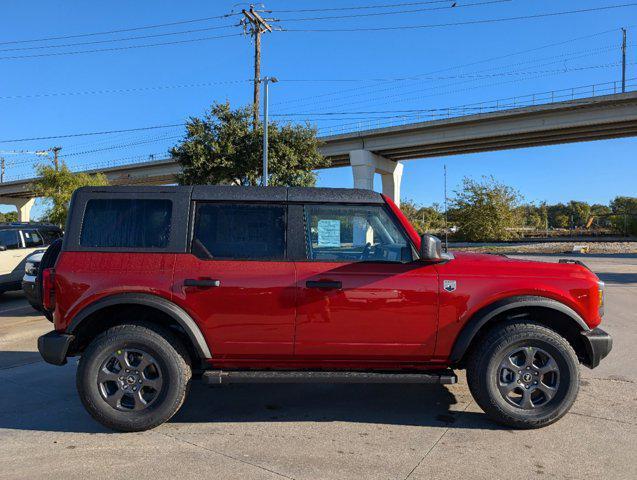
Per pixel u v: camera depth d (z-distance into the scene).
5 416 4.44
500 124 41.56
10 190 77.75
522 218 41.34
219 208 4.23
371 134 46.78
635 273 17.00
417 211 58.22
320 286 4.02
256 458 3.61
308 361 4.14
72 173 34.97
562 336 4.43
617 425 4.20
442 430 4.12
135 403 4.04
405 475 3.35
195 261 4.09
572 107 37.81
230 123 24.48
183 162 24.73
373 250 4.23
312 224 4.24
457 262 4.25
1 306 11.07
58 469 3.44
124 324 4.13
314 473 3.38
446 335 4.08
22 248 11.73
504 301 4.07
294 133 25.84
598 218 102.44
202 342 4.04
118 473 3.38
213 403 4.78
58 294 4.05
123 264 4.08
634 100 35.75
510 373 4.12
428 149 47.53
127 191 4.25
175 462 3.54
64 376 5.64
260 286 4.02
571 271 4.23
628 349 6.69
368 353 4.09
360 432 4.08
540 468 3.45
